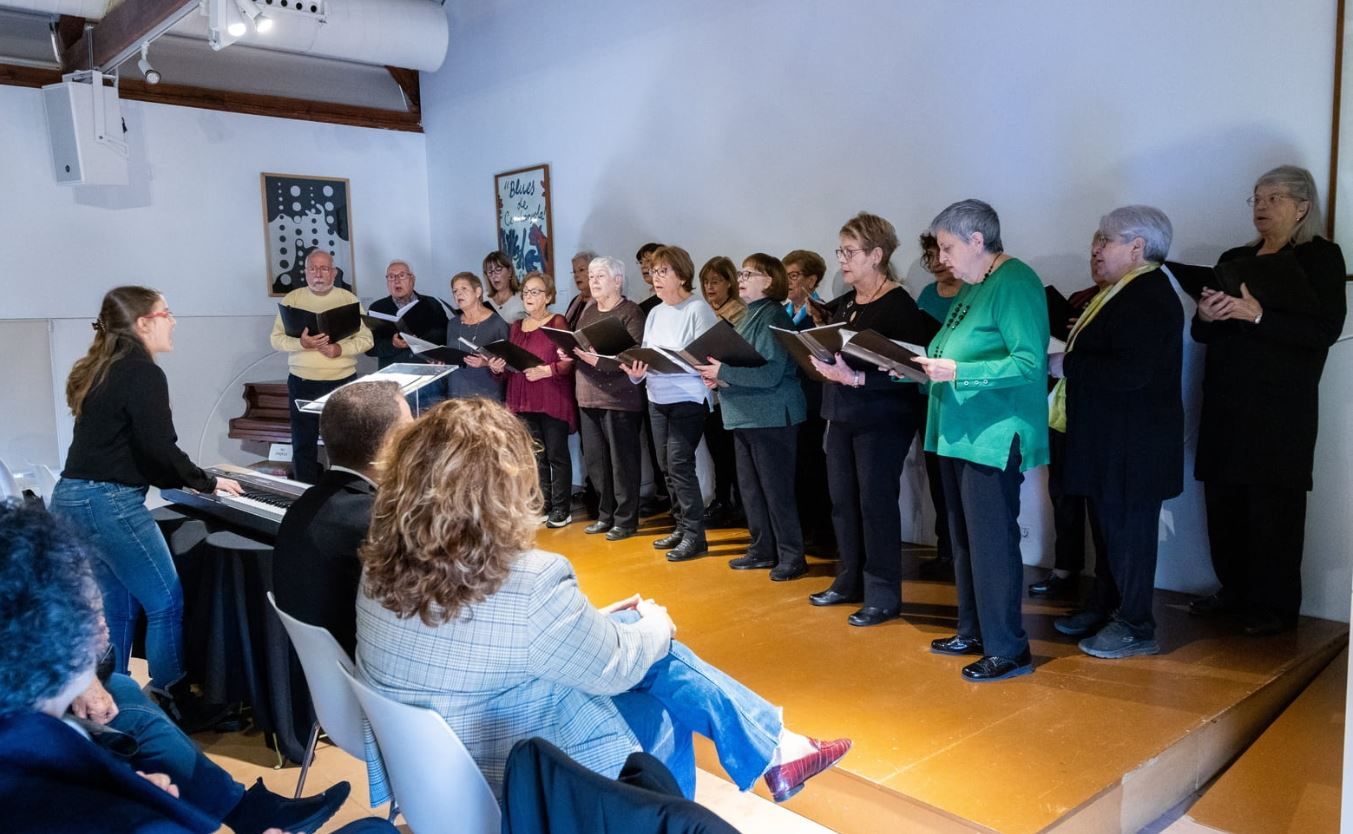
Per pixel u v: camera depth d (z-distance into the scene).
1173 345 2.85
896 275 4.41
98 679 2.01
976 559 2.91
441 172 7.20
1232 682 2.83
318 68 6.89
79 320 5.52
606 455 4.96
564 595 1.67
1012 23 4.00
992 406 2.81
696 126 5.30
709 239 5.32
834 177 4.70
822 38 4.66
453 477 1.59
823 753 2.26
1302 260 3.08
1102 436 2.95
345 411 2.15
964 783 2.30
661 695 2.03
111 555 2.96
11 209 5.70
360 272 7.11
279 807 1.87
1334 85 3.20
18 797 1.03
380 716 1.69
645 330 4.56
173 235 6.28
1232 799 2.44
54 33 5.88
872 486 3.37
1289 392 3.09
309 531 2.08
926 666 3.03
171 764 1.87
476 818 1.65
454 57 6.89
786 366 3.94
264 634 2.90
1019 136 4.03
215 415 5.90
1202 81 3.52
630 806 1.17
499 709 1.70
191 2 4.72
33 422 5.36
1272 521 3.18
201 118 6.34
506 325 5.34
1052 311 3.59
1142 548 2.99
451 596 1.58
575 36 5.91
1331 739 2.65
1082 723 2.60
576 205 6.09
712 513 5.06
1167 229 2.86
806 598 3.76
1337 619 3.34
